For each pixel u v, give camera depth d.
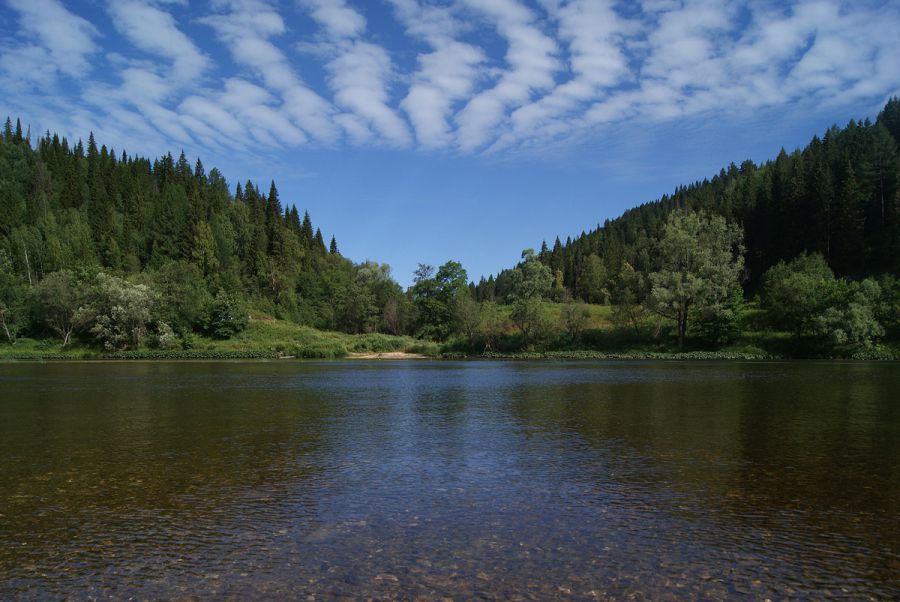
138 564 8.95
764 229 117.06
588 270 158.00
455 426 22.16
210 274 133.25
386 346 110.50
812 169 112.00
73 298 96.50
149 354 93.50
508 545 9.61
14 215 124.19
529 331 96.75
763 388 35.34
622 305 90.62
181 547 9.65
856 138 126.94
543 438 19.41
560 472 14.64
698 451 17.06
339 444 18.64
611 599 7.64
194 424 22.94
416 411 26.62
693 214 83.81
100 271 113.44
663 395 32.19
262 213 171.75
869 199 105.56
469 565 8.78
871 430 20.33
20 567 8.89
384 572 8.54
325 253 187.50
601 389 36.41
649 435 19.77
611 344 91.00
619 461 15.84
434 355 102.81
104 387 39.94
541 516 11.13
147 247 139.75
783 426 21.30
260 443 18.86
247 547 9.62
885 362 63.47
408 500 12.27
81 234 125.75
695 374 48.50
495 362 79.75
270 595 7.82
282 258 152.50
